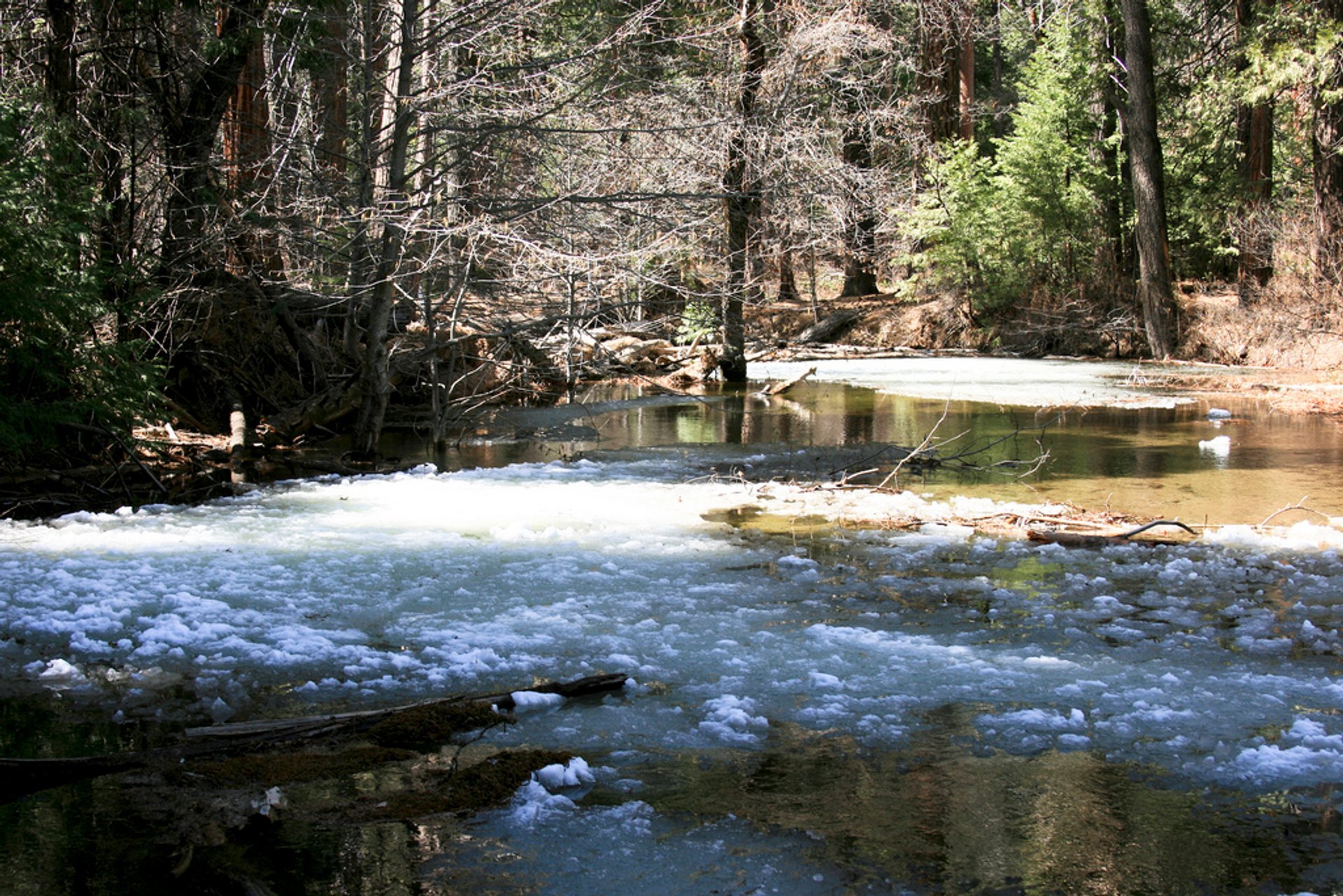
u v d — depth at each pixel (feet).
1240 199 102.06
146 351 45.52
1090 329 100.58
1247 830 13.14
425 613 21.90
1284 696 17.40
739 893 11.82
